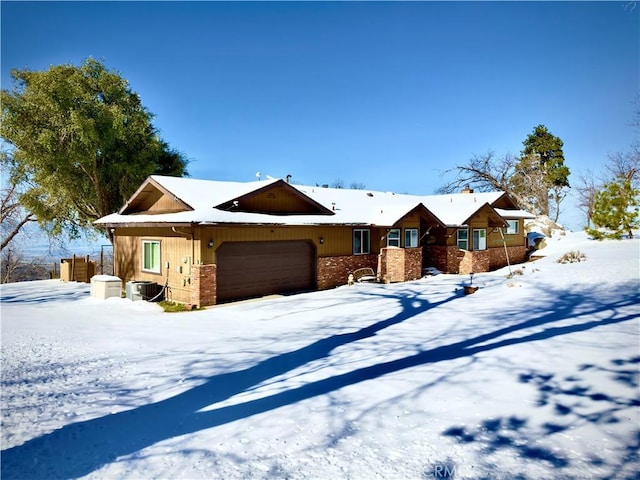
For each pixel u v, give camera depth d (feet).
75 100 76.43
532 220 113.50
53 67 77.25
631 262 51.39
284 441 14.48
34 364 23.26
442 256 77.82
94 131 74.90
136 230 59.11
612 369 20.12
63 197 81.41
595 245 77.20
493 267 89.10
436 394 18.56
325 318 38.70
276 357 25.34
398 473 12.44
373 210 73.15
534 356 22.75
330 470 12.60
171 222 46.68
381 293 52.44
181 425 15.76
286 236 57.52
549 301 37.19
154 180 55.21
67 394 18.85
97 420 16.10
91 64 82.38
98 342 29.09
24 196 82.79
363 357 24.70
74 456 13.34
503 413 16.49
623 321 28.50
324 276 62.54
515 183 145.48
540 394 18.02
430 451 13.78
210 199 53.83
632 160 107.24
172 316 41.75
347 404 17.71
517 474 12.41
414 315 37.04
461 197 95.25
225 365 23.59
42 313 40.11
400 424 15.78
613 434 14.57
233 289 52.29
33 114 75.31
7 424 15.52
